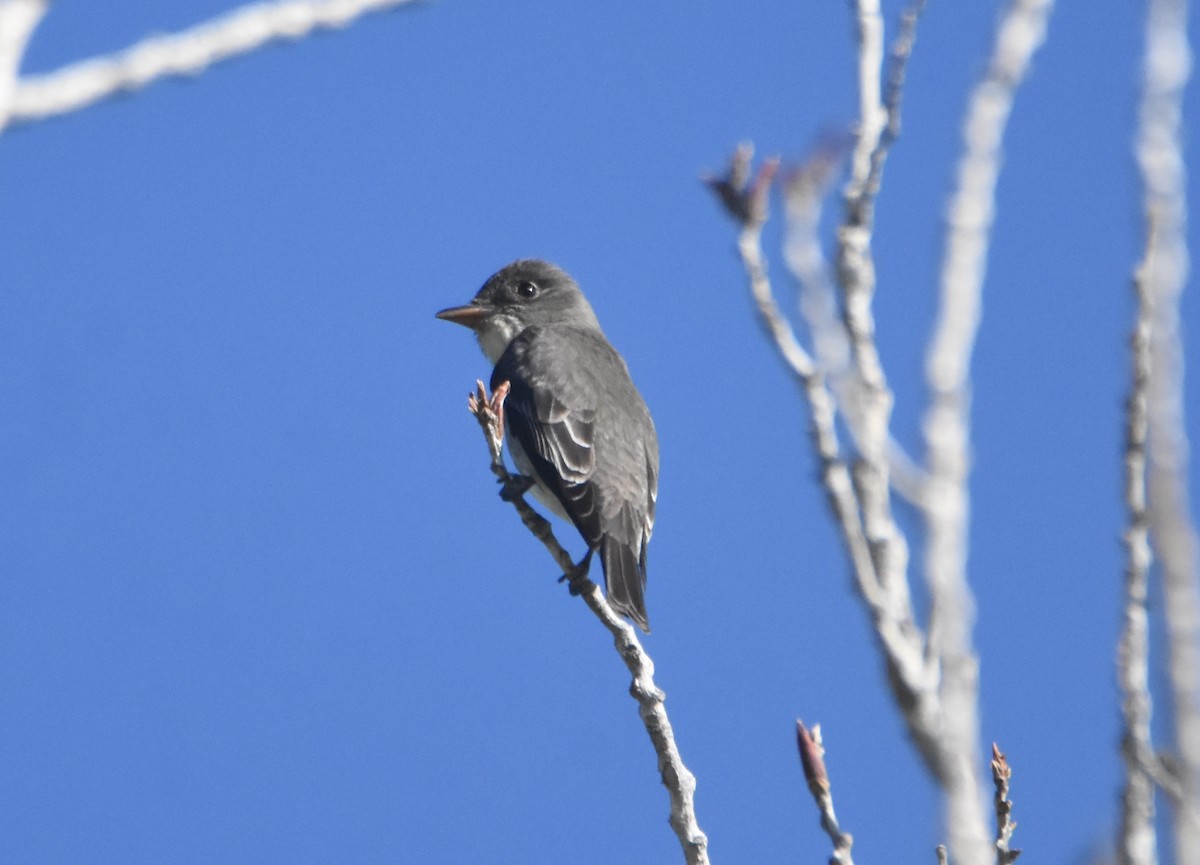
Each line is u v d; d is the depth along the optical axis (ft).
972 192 26.13
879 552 23.97
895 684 22.58
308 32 20.16
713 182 27.78
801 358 25.96
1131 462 24.75
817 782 26.91
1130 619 24.22
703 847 35.14
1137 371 24.84
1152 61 26.71
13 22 18.07
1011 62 26.76
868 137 27.58
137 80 19.01
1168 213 25.95
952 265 25.75
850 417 25.12
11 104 17.93
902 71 27.91
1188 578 24.35
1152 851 23.24
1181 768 23.43
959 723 22.30
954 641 22.98
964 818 21.65
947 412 24.81
